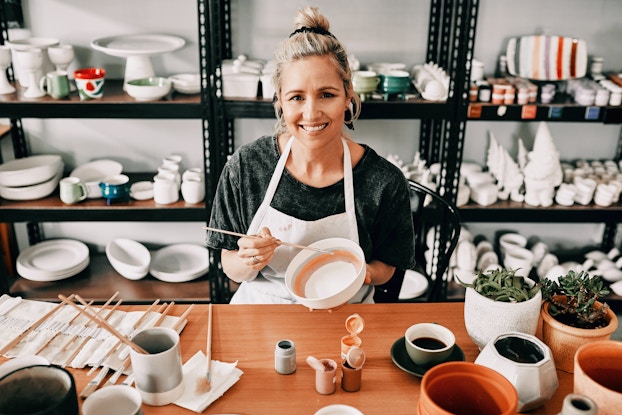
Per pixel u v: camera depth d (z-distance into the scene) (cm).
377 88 250
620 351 99
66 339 122
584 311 113
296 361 119
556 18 269
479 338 117
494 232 305
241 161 161
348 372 109
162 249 293
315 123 138
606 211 258
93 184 251
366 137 286
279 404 107
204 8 219
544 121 244
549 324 114
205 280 276
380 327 130
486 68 277
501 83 252
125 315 132
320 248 138
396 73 243
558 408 107
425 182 258
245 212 163
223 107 234
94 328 126
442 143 272
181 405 105
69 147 281
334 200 157
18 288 263
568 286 116
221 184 164
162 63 270
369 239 163
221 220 164
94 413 92
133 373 107
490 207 257
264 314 135
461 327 131
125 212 247
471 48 230
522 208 257
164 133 281
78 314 131
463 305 139
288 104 140
